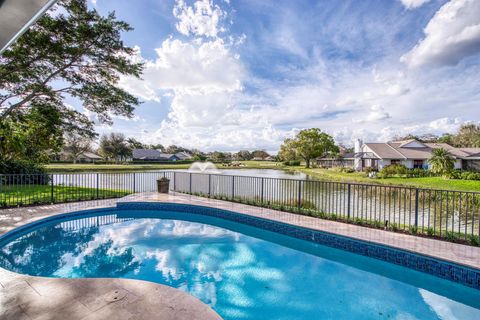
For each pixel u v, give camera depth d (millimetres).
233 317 2906
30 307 2275
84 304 2328
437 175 22328
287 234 5512
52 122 10484
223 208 7043
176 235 5734
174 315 2180
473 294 3316
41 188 10508
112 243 5160
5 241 4723
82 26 8969
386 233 4848
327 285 3639
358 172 28453
